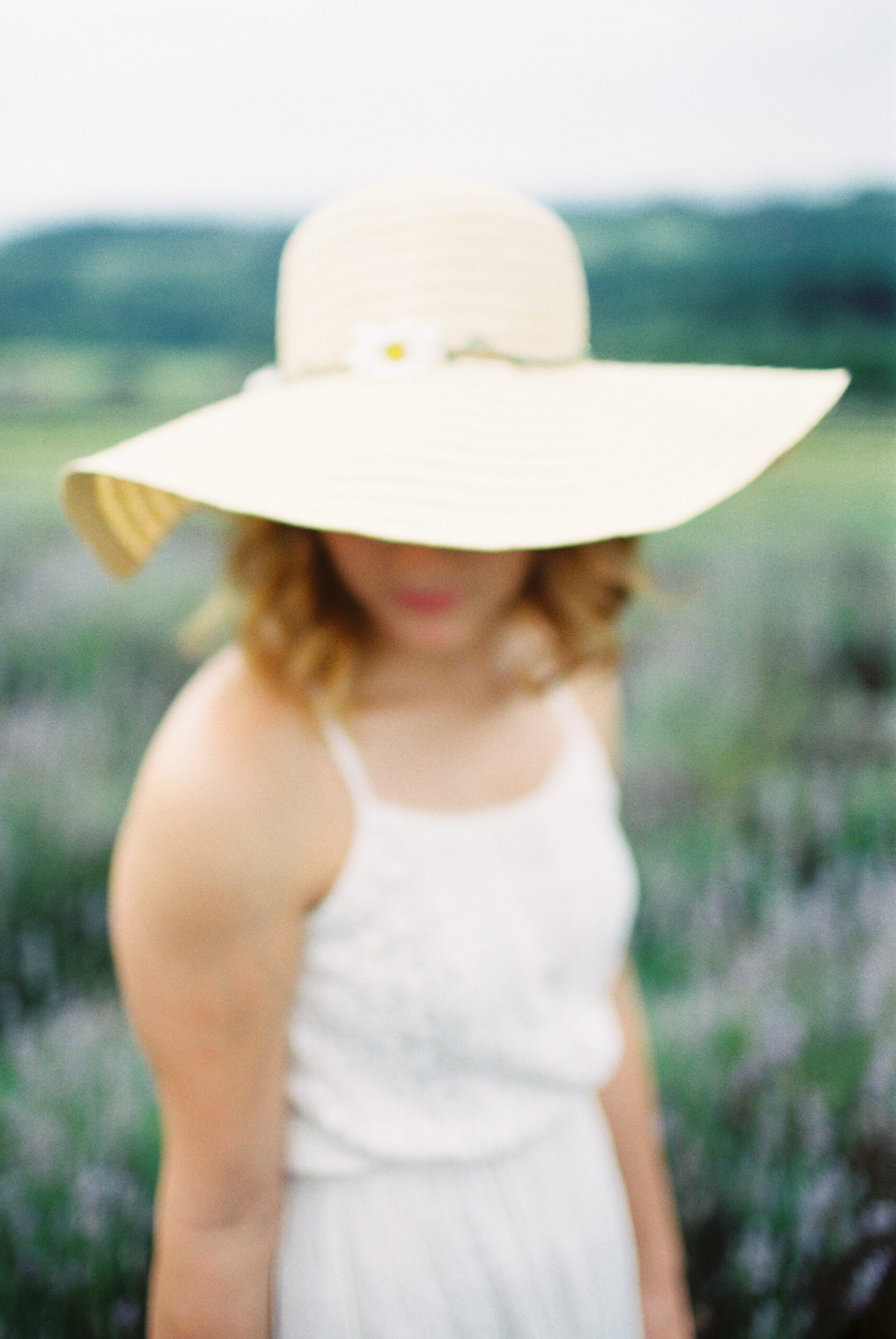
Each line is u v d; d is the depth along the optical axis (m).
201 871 0.96
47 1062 2.36
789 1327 1.89
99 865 3.15
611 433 1.06
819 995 2.65
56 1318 1.87
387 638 1.15
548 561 1.37
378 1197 1.17
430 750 1.18
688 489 1.04
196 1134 1.04
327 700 1.08
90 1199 1.98
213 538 6.12
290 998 1.08
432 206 1.06
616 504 1.00
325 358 1.09
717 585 5.70
